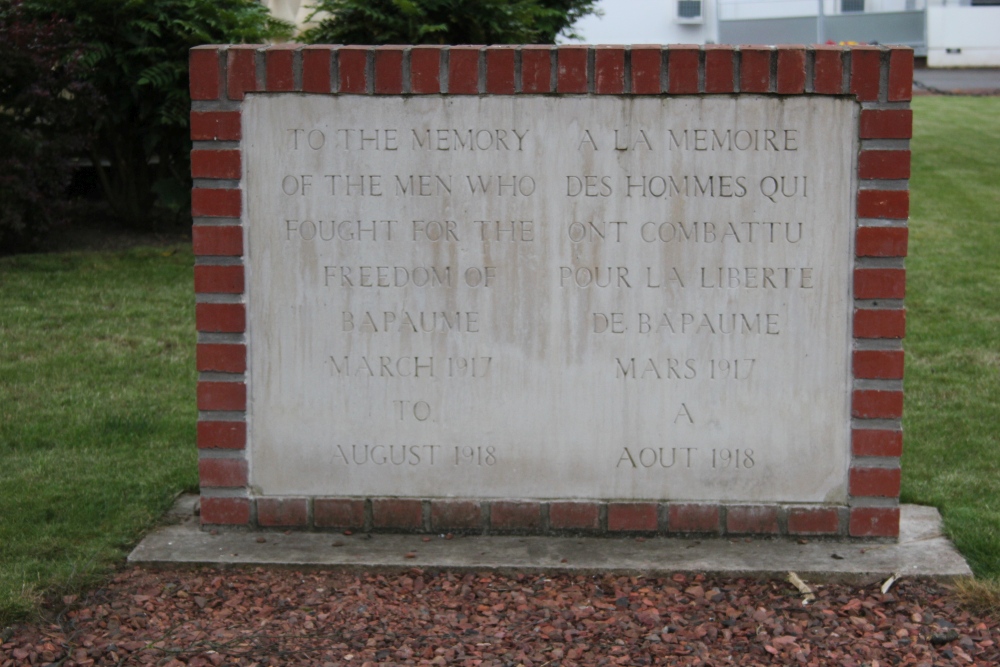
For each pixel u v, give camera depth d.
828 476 4.97
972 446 6.41
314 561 4.80
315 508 5.08
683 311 4.90
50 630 4.30
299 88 4.83
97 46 10.39
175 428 6.64
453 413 5.02
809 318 4.88
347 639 4.25
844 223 4.81
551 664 4.06
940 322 8.92
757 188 4.81
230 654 4.12
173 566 4.81
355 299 4.96
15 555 4.88
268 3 13.34
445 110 4.83
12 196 10.12
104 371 7.62
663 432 4.98
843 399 4.91
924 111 20.58
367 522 5.08
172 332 8.46
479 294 4.94
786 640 4.22
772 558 4.82
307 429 5.05
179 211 11.13
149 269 10.10
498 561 4.80
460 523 5.06
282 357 5.00
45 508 5.39
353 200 4.90
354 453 5.06
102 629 4.33
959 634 4.28
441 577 4.73
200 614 4.45
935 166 15.55
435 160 4.86
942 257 10.87
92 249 10.88
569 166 4.84
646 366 4.95
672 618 4.39
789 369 4.91
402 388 5.01
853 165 4.78
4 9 10.27
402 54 4.80
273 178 4.89
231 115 4.85
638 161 4.82
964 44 30.97
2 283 9.44
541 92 4.80
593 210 4.86
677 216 4.85
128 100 10.88
